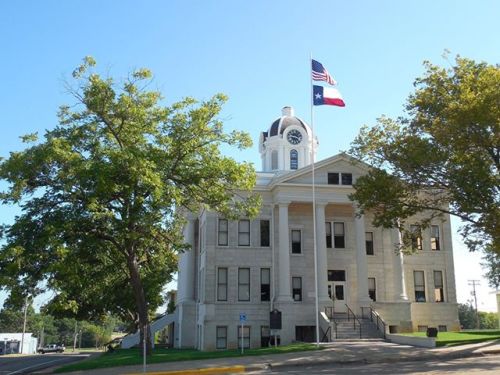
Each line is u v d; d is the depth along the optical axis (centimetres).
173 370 2278
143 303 2975
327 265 4353
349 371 2095
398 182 2905
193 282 4647
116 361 2723
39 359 5466
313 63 3531
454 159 2611
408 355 2523
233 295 4184
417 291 4372
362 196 2970
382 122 3009
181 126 2864
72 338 15100
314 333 4016
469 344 2911
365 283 4122
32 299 2620
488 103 2459
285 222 4184
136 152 2536
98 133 2780
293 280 4288
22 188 2530
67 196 2612
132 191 2605
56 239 2433
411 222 4456
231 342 4088
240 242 4300
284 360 2475
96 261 2953
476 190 2555
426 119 2814
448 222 4531
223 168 2898
